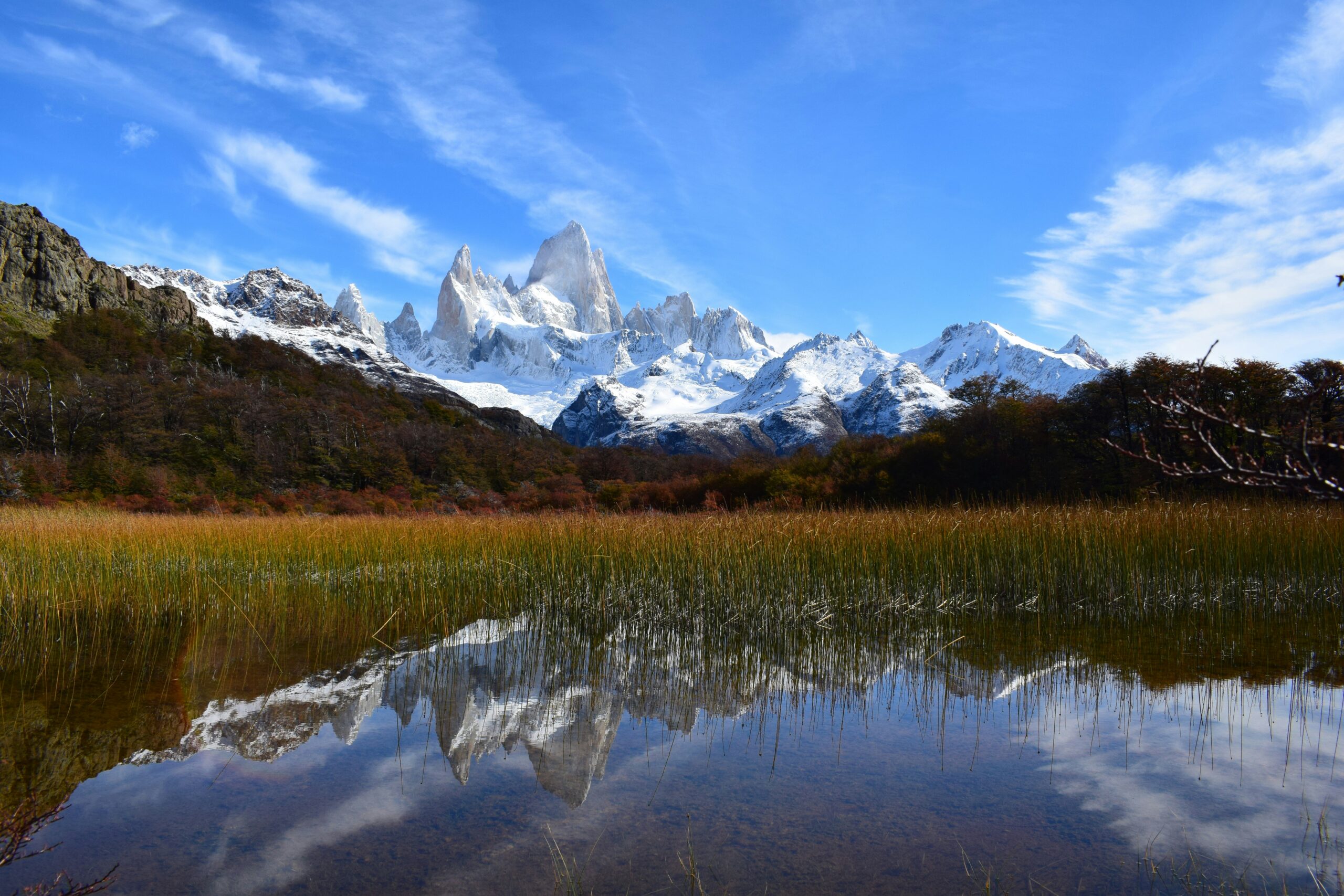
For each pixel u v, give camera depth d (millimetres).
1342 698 5742
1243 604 9391
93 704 5688
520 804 4027
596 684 6320
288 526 14336
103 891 3117
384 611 9258
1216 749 4750
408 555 11547
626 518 13484
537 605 9398
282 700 5828
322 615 9008
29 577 9094
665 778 4387
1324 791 4117
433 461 72625
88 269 107250
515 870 3326
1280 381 11188
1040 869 3311
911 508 17000
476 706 5719
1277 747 4762
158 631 8117
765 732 5160
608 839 3633
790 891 3109
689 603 8781
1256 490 13836
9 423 52906
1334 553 9930
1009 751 4770
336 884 3203
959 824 3787
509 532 12102
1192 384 2232
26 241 99938
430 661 7059
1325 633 8023
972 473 29391
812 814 3879
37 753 4715
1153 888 3145
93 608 8922
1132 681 6234
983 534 10570
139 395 62031
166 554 11258
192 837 3619
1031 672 6562
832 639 7934
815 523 11461
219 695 5945
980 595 9289
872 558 9914
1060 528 10578
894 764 4578
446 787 4258
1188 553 9891
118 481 46344
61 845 3539
